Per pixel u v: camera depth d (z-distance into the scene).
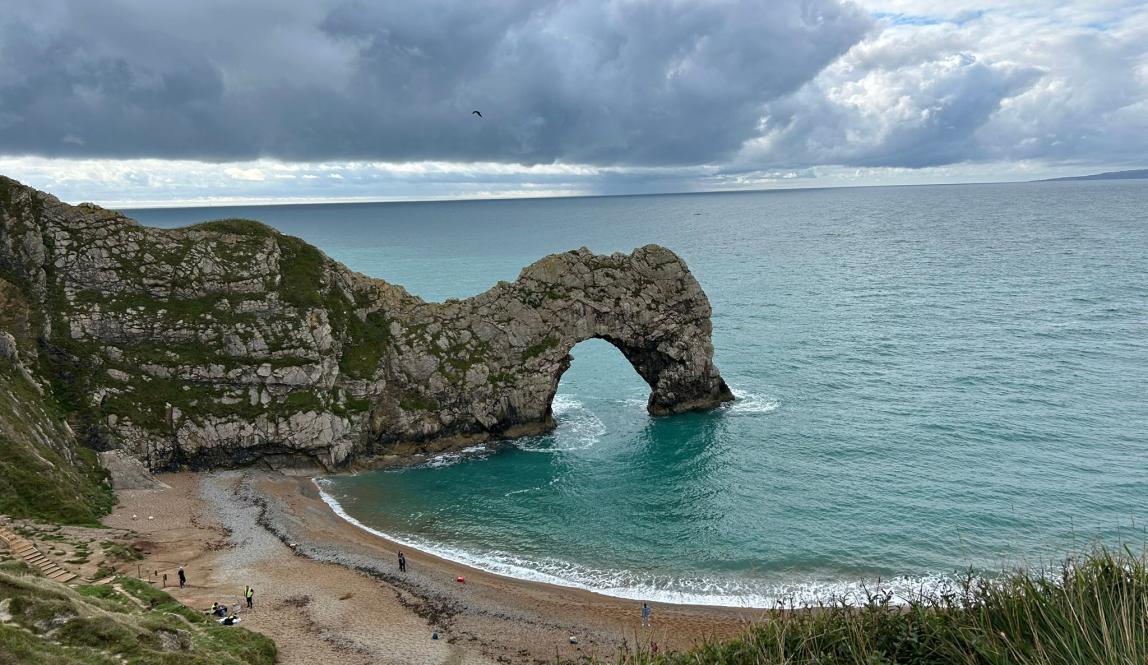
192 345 73.25
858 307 130.88
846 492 59.03
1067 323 108.25
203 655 32.59
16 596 31.06
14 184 76.12
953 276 157.38
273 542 54.16
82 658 28.69
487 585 48.22
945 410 76.19
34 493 51.81
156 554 50.00
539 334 82.88
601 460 71.62
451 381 78.56
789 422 76.81
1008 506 54.38
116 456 63.22
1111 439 65.75
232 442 69.69
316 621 42.72
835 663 13.77
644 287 86.06
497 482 67.50
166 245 78.31
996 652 11.50
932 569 46.91
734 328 118.94
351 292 84.19
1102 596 11.30
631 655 18.83
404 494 65.44
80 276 73.50
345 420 72.88
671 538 54.00
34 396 63.03
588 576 49.38
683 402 84.94
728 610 44.19
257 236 83.00
